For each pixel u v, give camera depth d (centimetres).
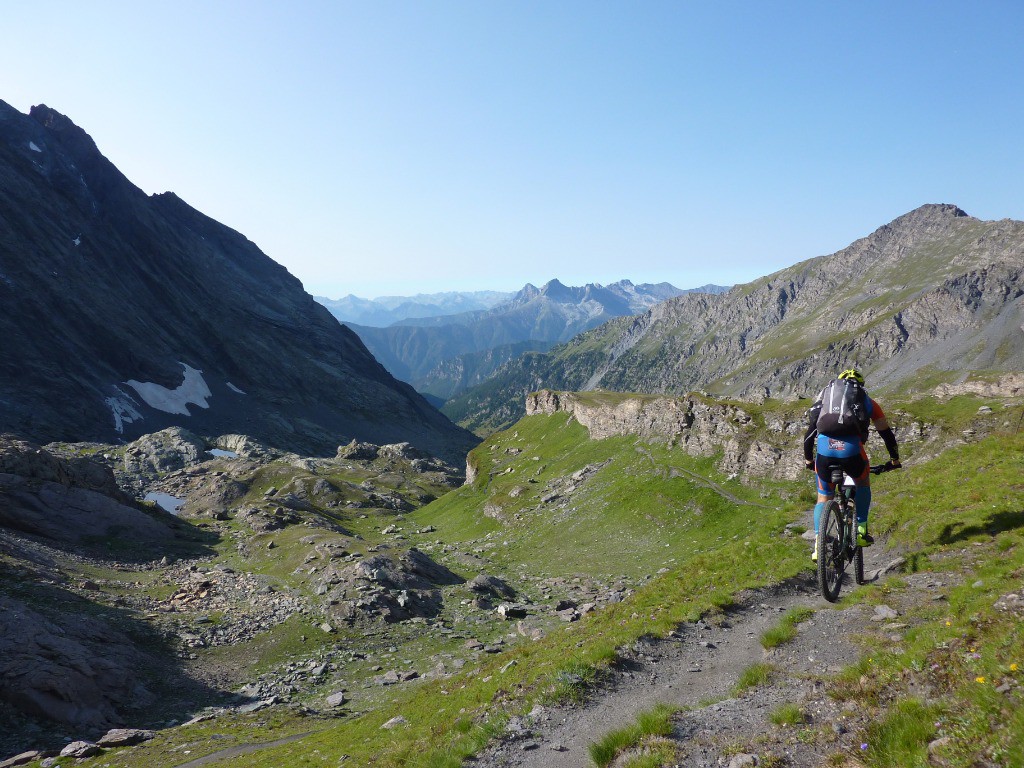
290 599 6325
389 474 19038
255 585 6875
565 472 10238
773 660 1151
